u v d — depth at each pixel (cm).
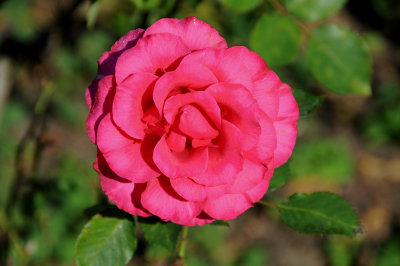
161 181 36
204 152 35
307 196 41
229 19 62
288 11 43
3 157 71
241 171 36
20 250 58
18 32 95
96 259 39
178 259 41
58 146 96
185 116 35
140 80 35
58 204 75
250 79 35
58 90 94
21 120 97
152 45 35
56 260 75
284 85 37
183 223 36
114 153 35
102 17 86
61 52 85
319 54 43
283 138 37
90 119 36
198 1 48
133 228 40
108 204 41
